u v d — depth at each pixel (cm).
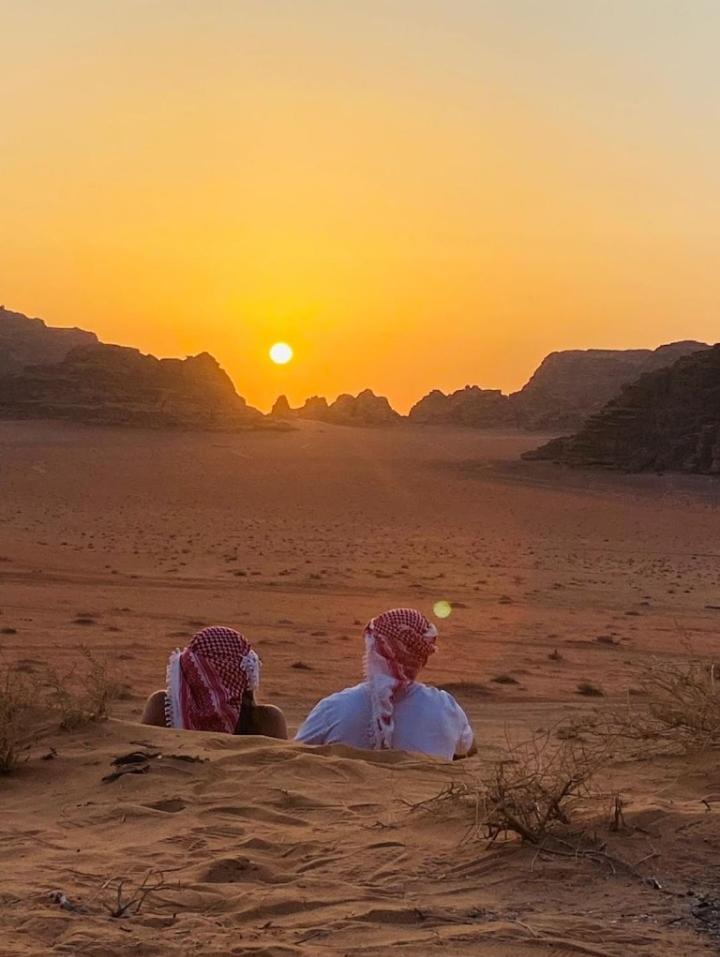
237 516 6481
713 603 3362
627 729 677
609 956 347
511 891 405
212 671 716
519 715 1309
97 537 4622
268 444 15288
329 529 5884
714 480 11006
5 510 5925
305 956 348
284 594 2914
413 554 4641
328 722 691
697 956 346
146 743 651
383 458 13412
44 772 601
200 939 362
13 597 2411
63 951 351
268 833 485
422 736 676
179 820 509
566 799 505
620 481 11069
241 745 655
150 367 19312
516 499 8844
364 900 397
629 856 433
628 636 2352
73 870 435
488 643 2111
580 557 4991
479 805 489
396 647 687
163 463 11319
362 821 505
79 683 1207
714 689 674
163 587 2884
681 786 561
